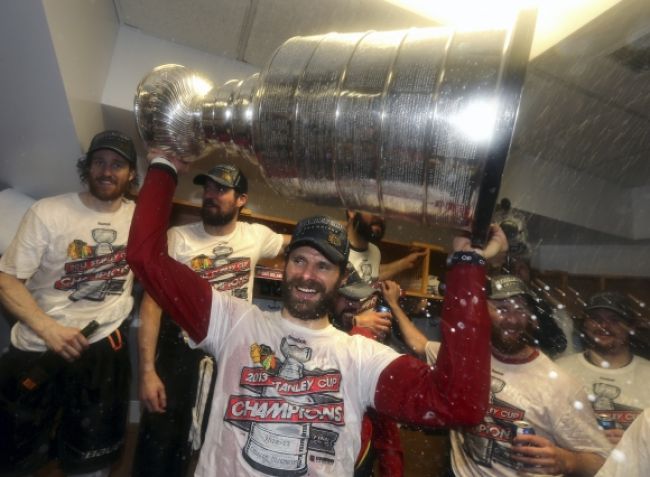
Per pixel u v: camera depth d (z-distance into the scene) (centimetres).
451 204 60
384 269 249
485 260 80
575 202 329
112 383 134
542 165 319
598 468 106
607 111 242
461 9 151
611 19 154
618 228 345
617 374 146
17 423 123
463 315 78
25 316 121
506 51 56
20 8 113
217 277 155
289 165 67
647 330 181
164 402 133
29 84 141
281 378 86
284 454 79
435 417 78
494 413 120
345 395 86
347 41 68
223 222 159
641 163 304
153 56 210
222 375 87
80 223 136
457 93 56
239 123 68
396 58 62
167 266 86
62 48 132
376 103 59
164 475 130
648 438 83
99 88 189
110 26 188
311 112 62
